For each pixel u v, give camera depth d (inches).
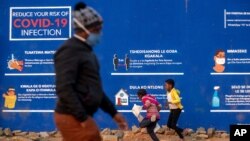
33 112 665.0
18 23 666.8
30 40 665.6
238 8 654.5
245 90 654.5
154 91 657.6
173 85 609.3
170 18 656.4
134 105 649.6
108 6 661.3
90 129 226.8
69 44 228.7
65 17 665.0
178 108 605.3
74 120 225.3
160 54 657.6
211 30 656.4
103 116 658.2
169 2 656.4
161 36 657.0
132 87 658.8
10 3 665.6
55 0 664.4
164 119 654.5
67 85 222.5
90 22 229.6
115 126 657.0
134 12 659.4
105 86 661.3
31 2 665.0
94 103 231.8
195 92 656.4
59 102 228.2
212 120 655.1
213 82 655.8
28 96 666.2
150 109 555.8
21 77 666.8
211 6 655.1
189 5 656.4
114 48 661.3
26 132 663.1
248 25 654.5
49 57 665.0
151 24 658.2
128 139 634.8
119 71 661.3
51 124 663.8
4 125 665.0
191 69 656.4
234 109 655.1
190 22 657.0
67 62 225.3
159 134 648.4
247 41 654.5
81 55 227.8
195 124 655.1
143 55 658.2
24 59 666.8
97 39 234.1
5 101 667.4
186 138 636.1
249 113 654.5
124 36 660.1
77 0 662.5
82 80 229.1
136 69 658.8
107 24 660.1
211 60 656.4
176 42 657.6
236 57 655.8
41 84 665.6
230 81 656.4
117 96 659.4
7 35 666.8
